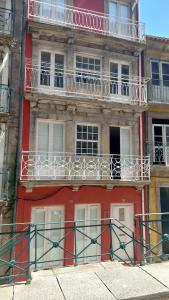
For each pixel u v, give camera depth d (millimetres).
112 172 12305
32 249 10500
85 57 12773
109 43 12812
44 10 12203
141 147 13070
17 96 11172
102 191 11922
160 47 14102
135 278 5488
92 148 12375
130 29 13711
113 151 12688
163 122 13750
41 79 11797
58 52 12180
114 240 11898
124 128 13102
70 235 11180
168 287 5082
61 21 12094
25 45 11453
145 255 7195
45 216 11023
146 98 12984
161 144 13578
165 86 14180
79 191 11508
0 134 10547
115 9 13789
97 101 11969
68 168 11555
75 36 12117
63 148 11836
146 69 13781
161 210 12898
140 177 12688
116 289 4996
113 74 13219
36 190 10820
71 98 11531
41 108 11461
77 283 5262
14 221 10250
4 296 4762
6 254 9797
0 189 10227
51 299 4656
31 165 10734
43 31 11617
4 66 10930
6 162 10625
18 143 10852
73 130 11914
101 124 12500
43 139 11617
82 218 11594
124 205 12344
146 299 4746
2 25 11180
